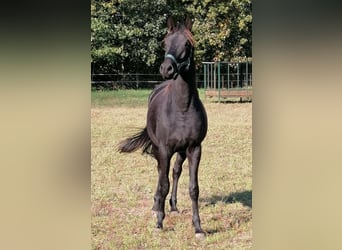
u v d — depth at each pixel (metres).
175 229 4.77
